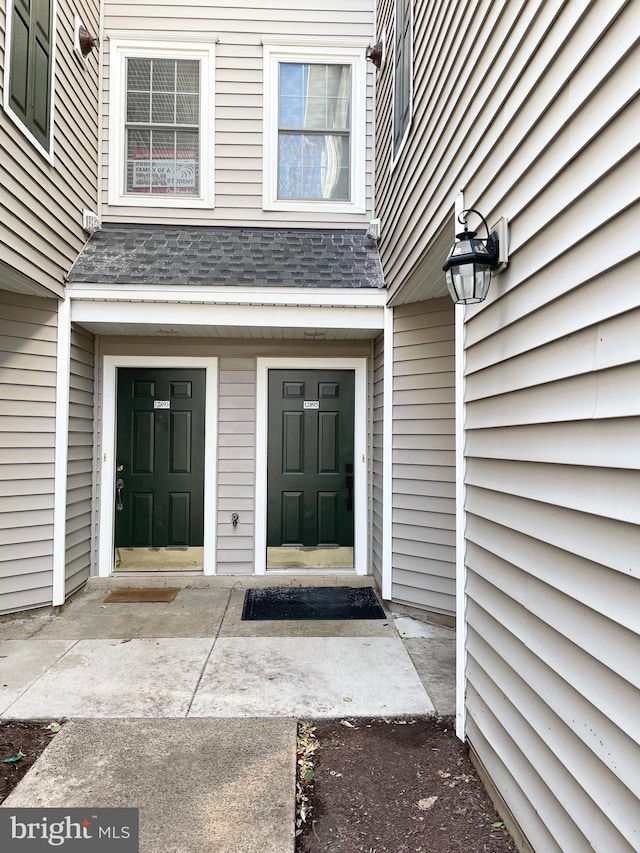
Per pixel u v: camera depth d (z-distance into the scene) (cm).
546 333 160
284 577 468
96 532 464
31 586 383
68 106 399
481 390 218
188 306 413
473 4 224
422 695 282
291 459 485
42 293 378
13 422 376
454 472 377
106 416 467
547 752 159
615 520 126
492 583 204
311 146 493
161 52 477
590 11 135
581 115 140
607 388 129
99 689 284
